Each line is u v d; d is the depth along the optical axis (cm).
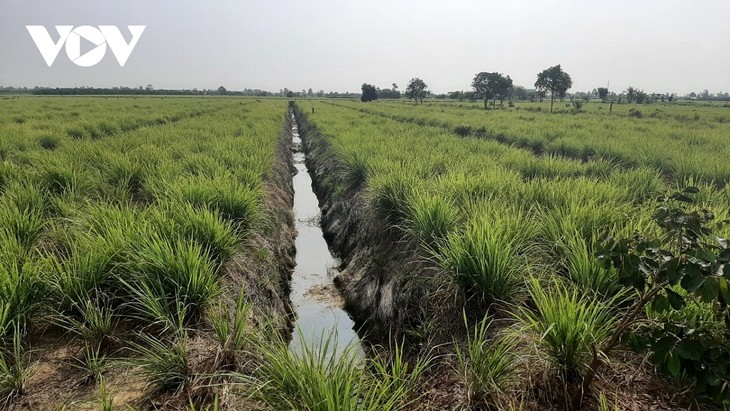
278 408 300
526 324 367
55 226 569
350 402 279
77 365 366
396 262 642
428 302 507
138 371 359
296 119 4741
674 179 1001
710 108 6016
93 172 878
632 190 757
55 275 417
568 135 1722
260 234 745
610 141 1426
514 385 338
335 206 1121
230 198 682
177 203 622
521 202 666
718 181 925
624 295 400
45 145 1353
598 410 313
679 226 253
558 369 330
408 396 361
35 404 327
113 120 2184
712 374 235
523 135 1716
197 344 397
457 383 374
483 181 741
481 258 445
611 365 339
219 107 4625
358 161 1089
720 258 224
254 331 436
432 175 889
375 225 778
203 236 529
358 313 664
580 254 441
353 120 2705
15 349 339
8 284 382
